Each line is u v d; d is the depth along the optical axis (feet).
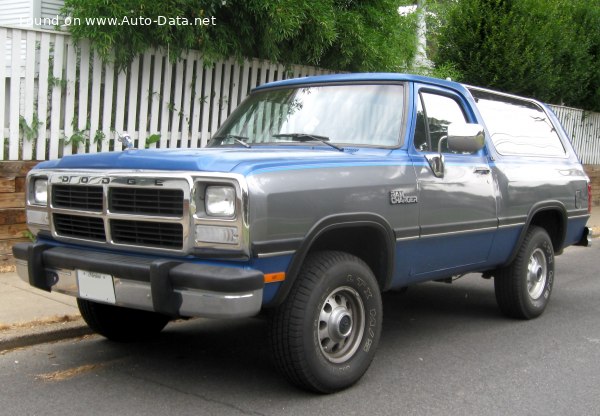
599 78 51.31
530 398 14.40
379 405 13.71
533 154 21.11
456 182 16.87
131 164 13.26
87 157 14.37
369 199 14.25
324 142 16.10
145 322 17.67
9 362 15.96
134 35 24.89
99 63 24.93
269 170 12.44
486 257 18.70
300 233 12.78
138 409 13.28
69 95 24.44
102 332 17.04
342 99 17.04
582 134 54.44
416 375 15.69
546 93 43.57
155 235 12.82
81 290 13.80
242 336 18.52
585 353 17.72
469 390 14.78
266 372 15.56
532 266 20.94
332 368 13.75
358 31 31.09
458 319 21.11
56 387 14.43
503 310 20.89
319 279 13.21
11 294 20.47
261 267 12.25
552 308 22.86
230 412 13.14
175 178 12.32
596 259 34.01
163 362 16.20
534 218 21.66
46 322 18.02
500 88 40.47
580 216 22.81
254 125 17.99
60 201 14.62
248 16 27.66
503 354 17.48
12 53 22.97
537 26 40.60
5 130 23.31
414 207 15.49
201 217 12.13
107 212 13.41
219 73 28.58
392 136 15.93
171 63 26.76
